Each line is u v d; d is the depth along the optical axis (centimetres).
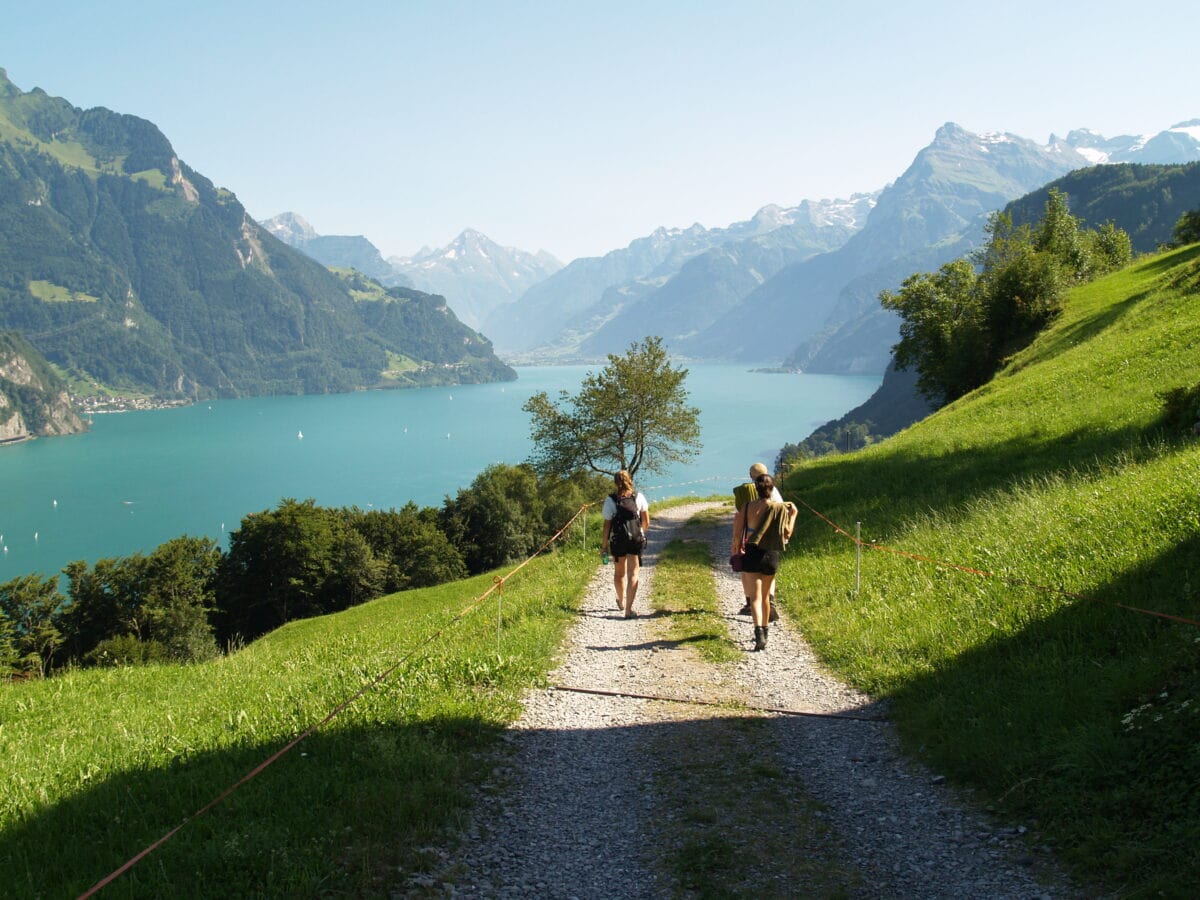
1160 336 2806
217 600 7888
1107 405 2264
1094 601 881
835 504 2394
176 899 471
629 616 1377
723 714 880
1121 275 5903
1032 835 560
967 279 6300
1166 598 812
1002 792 628
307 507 8106
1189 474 1174
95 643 7262
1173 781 545
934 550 1417
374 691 916
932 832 590
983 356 5712
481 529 9581
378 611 4331
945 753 707
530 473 9881
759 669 1060
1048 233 6931
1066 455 1930
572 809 647
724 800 657
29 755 802
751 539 1144
